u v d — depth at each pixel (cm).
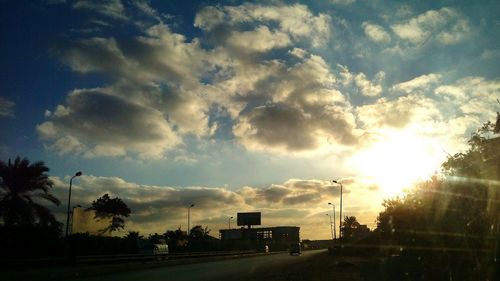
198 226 12975
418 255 3256
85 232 5975
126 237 6519
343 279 2855
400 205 3694
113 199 7006
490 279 1933
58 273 3447
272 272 3638
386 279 2653
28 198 4578
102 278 3172
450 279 2223
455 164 2341
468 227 2123
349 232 11788
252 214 15512
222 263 5684
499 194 2077
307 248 17550
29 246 4534
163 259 5900
